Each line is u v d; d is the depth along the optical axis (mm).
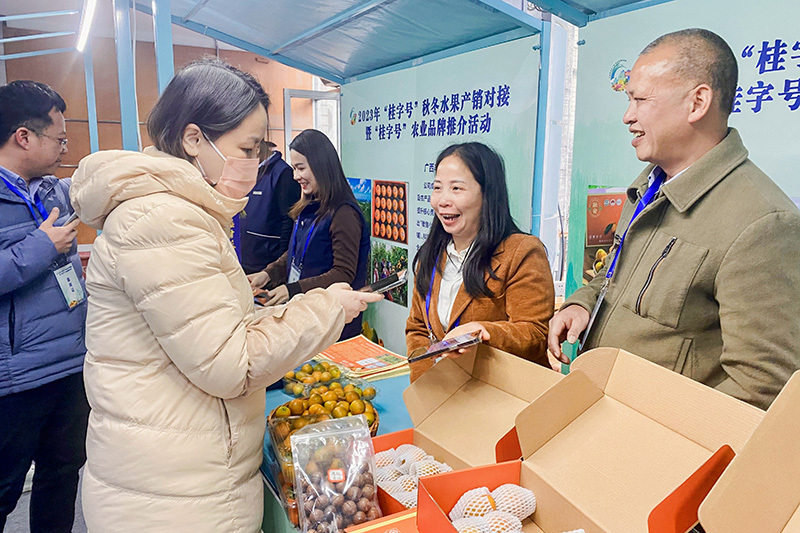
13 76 4270
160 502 968
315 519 928
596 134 1397
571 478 875
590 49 1388
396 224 2449
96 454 997
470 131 1914
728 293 1064
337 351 1957
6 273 1641
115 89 4559
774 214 1002
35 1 3875
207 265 909
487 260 1461
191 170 949
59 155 1883
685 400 822
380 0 1730
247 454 1047
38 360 1793
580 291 1423
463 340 1184
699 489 716
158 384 965
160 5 1431
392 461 1153
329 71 2797
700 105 1108
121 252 891
